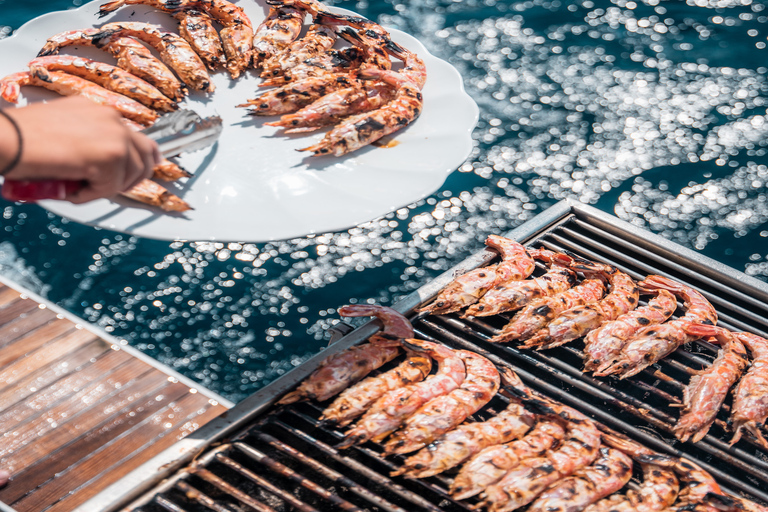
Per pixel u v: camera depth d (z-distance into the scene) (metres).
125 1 2.21
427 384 2.00
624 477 1.86
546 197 5.52
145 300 4.61
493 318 2.43
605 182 5.64
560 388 2.22
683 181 5.64
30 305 3.36
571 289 2.50
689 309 2.43
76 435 2.79
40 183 0.89
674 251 2.63
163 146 1.17
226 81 2.04
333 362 2.01
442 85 2.01
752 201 5.44
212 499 1.70
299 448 1.93
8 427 2.79
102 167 0.88
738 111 6.29
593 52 6.99
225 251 5.03
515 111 6.30
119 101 1.99
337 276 4.89
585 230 2.84
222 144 1.70
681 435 1.99
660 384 2.31
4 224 5.02
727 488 1.96
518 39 7.15
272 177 1.58
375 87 2.12
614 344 2.22
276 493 1.68
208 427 1.79
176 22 2.33
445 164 1.66
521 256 2.52
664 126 6.14
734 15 7.49
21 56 1.98
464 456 1.84
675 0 7.71
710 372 2.16
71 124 0.87
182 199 1.47
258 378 4.18
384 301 4.72
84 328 3.29
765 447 2.01
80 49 2.16
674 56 6.92
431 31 7.20
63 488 2.56
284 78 2.00
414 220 5.35
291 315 4.59
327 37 2.39
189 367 4.22
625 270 2.62
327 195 1.56
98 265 4.81
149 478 1.64
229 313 4.58
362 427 1.86
